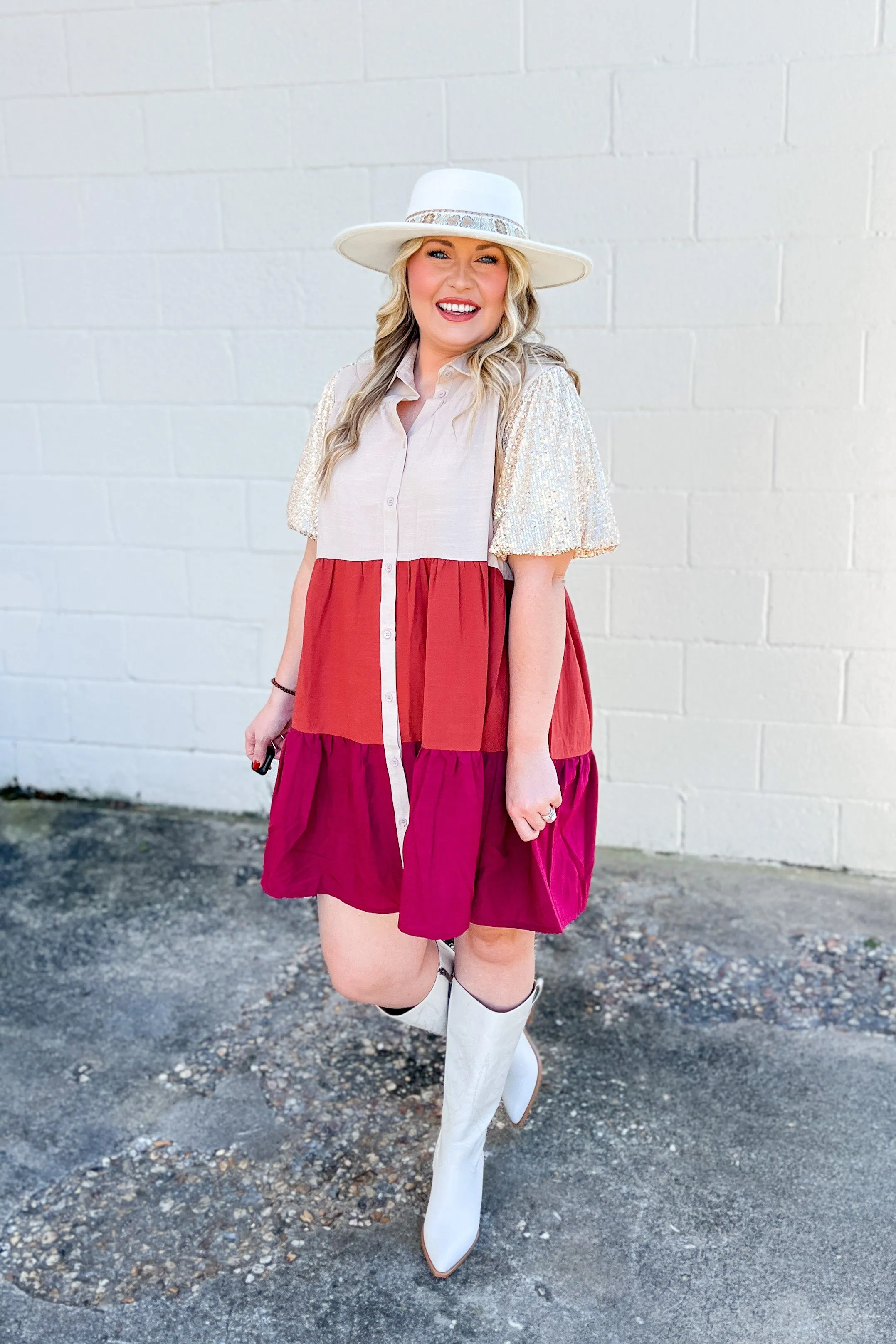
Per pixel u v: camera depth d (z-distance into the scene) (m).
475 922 1.63
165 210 3.03
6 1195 1.94
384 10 2.79
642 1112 2.13
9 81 3.01
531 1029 2.39
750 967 2.61
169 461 3.20
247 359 3.09
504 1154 2.02
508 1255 1.80
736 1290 1.73
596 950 2.69
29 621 3.41
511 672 1.58
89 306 3.13
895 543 2.83
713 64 2.66
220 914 2.88
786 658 2.97
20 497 3.32
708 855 3.15
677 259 2.78
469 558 1.57
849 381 2.77
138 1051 2.33
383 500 1.60
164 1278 1.77
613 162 2.76
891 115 2.60
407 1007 1.82
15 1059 2.30
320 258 2.99
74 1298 1.74
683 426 2.88
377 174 2.90
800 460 2.84
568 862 1.73
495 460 1.56
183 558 3.27
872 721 2.96
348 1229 1.86
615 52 2.70
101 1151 2.04
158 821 3.39
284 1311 1.71
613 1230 1.85
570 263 1.61
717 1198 1.91
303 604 1.85
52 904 2.92
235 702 3.35
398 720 1.61
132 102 2.97
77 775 3.49
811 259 2.72
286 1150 2.04
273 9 2.84
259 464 3.16
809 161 2.67
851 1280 1.75
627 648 3.05
